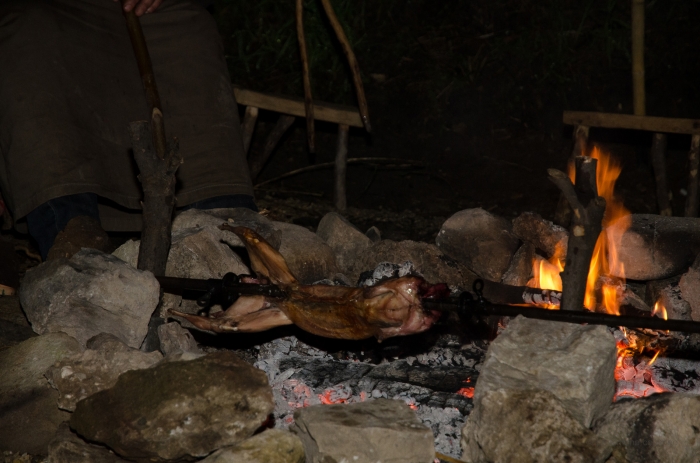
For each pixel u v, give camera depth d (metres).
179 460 2.63
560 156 8.05
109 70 4.75
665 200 5.90
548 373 2.72
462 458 2.76
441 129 8.45
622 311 3.78
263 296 3.16
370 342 3.84
